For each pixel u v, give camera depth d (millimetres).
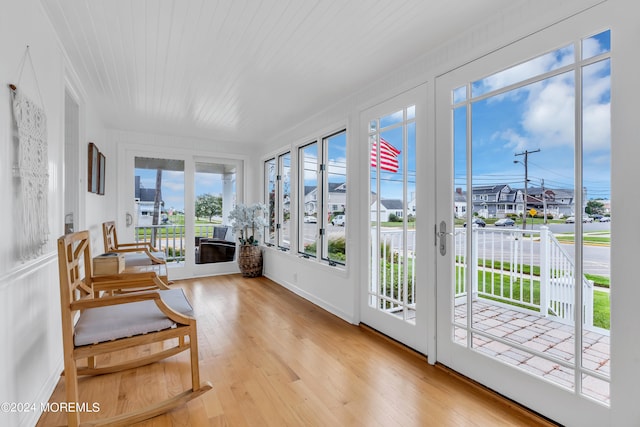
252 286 4367
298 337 2656
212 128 4227
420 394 1844
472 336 1964
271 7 1703
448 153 2092
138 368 2127
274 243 4797
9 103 1320
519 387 1709
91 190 3012
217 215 5090
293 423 1597
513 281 1768
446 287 2117
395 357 2301
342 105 3156
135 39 2010
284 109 3434
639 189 1282
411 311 2418
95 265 2291
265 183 5180
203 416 1644
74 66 2371
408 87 2395
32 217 1501
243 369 2117
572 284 1527
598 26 1393
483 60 1864
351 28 1910
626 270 1316
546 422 1575
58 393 1825
